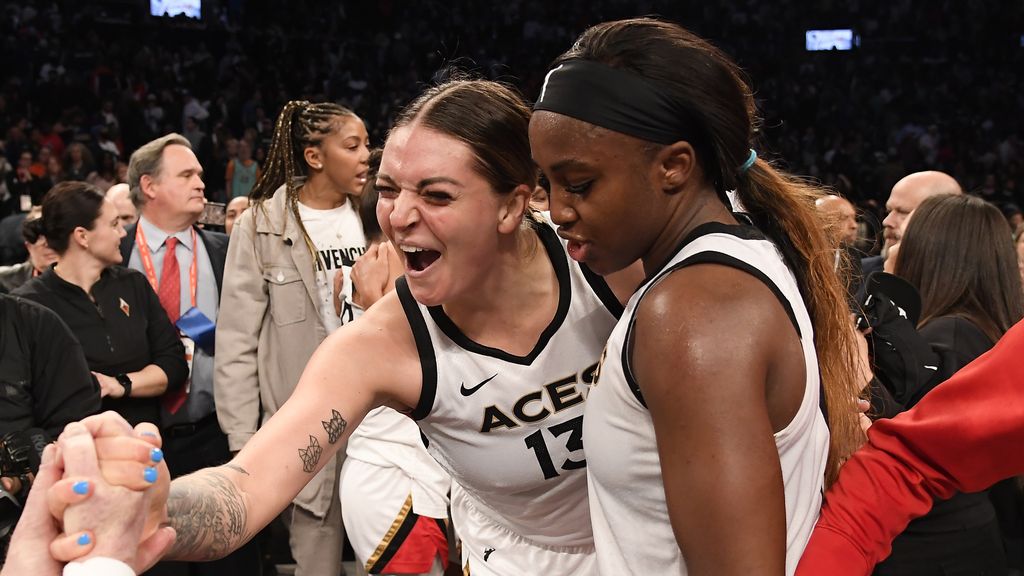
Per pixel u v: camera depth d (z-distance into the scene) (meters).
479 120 1.18
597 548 1.05
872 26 17.44
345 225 2.97
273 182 2.99
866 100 15.56
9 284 3.48
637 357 0.90
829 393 1.12
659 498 0.95
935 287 2.23
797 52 17.41
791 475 0.96
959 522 1.96
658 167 0.93
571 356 1.32
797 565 1.03
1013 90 15.94
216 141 10.50
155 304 2.96
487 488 1.43
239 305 2.87
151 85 13.19
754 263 0.92
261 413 2.91
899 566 1.97
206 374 3.04
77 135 10.22
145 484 0.87
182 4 15.51
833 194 1.25
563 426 1.34
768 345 0.87
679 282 0.90
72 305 2.80
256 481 1.11
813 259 1.09
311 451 1.17
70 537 0.84
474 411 1.32
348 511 2.29
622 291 1.31
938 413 1.16
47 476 0.87
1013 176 12.07
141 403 2.87
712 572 0.84
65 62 13.05
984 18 17.06
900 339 2.02
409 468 2.22
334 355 1.25
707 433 0.83
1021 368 1.12
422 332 1.29
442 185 1.17
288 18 16.08
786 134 14.60
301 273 2.87
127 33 14.76
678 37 0.96
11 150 9.61
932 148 13.54
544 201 1.61
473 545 1.62
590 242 0.96
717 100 0.95
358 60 15.46
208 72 13.59
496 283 1.27
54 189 2.85
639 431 0.94
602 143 0.91
